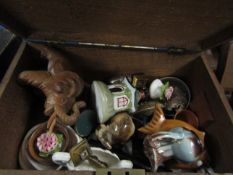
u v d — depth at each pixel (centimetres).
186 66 49
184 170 38
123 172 28
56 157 33
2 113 35
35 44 43
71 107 40
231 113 36
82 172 28
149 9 34
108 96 40
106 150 36
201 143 38
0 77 47
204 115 44
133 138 43
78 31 41
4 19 36
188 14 34
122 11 35
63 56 46
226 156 37
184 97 49
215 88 40
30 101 45
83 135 40
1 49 46
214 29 38
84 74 52
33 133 38
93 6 34
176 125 40
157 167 37
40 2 34
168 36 41
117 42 44
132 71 51
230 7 32
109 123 40
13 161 38
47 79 39
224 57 45
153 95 47
